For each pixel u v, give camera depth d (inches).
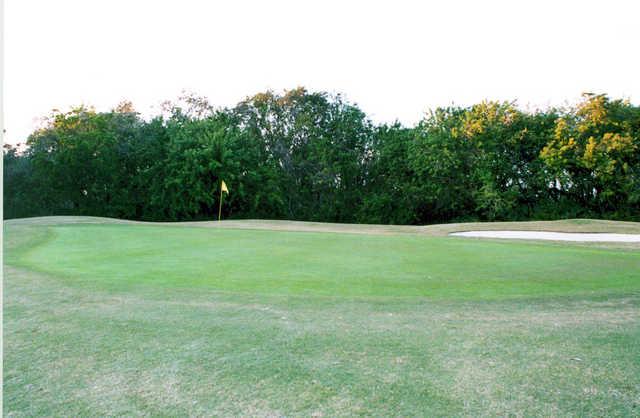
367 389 130.8
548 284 278.8
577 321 199.2
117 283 274.8
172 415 116.6
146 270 322.0
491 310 218.1
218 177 1469.0
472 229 746.8
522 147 1344.7
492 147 1330.0
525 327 189.6
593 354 158.4
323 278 294.8
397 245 490.3
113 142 1443.2
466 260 376.5
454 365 148.3
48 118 1462.8
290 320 199.0
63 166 1395.2
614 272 320.2
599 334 180.2
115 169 1466.5
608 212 1288.1
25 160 1525.6
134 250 434.6
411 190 1462.8
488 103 1362.0
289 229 752.3
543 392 128.9
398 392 129.0
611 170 1141.1
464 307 223.5
